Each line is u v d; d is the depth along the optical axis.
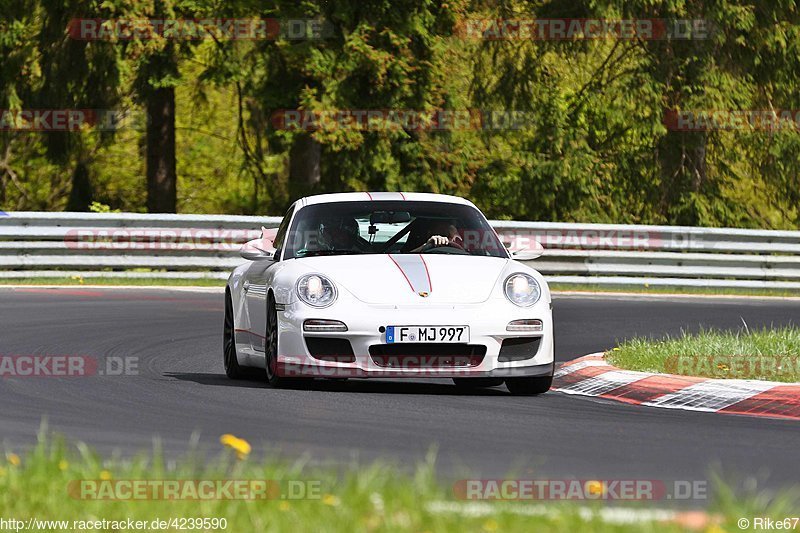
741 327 54.38
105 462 21.08
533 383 33.84
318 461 22.47
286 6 94.00
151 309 57.06
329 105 93.31
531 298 33.47
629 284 76.00
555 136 105.50
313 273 33.50
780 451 24.45
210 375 38.06
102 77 97.25
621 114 104.88
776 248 78.06
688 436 26.25
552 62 108.88
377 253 35.41
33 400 31.00
